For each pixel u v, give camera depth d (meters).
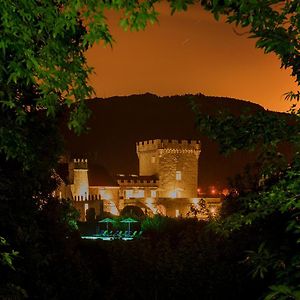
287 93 11.96
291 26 9.59
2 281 17.30
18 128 13.30
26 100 15.99
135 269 32.12
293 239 11.98
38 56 10.55
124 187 181.88
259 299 10.66
